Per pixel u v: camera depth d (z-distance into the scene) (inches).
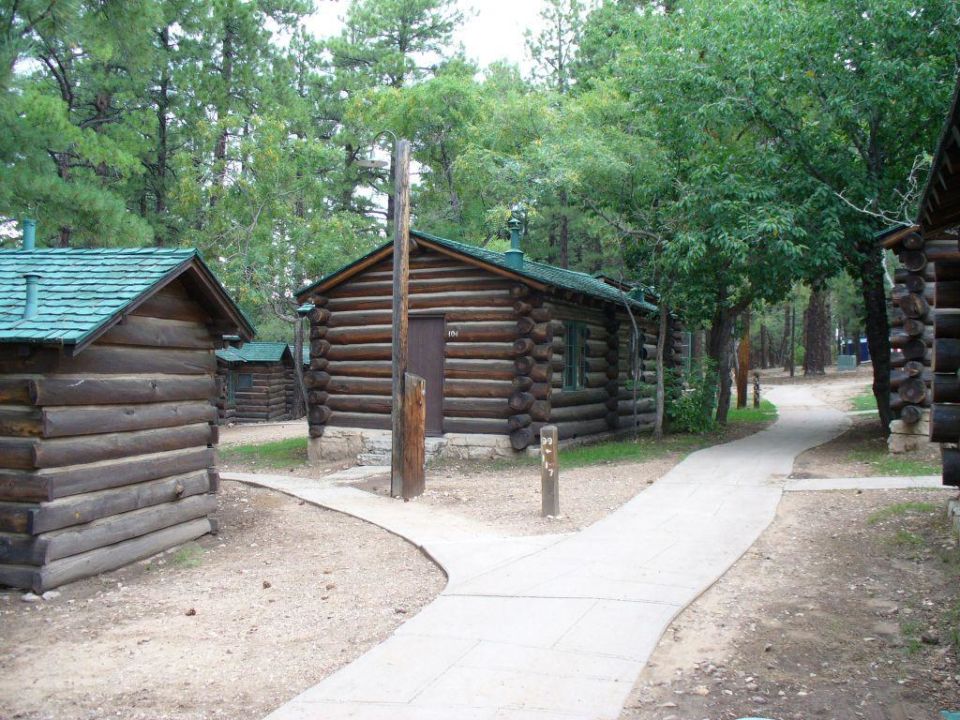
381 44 1339.8
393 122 1090.7
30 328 251.1
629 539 298.7
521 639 197.3
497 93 1119.0
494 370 546.9
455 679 174.2
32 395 247.3
